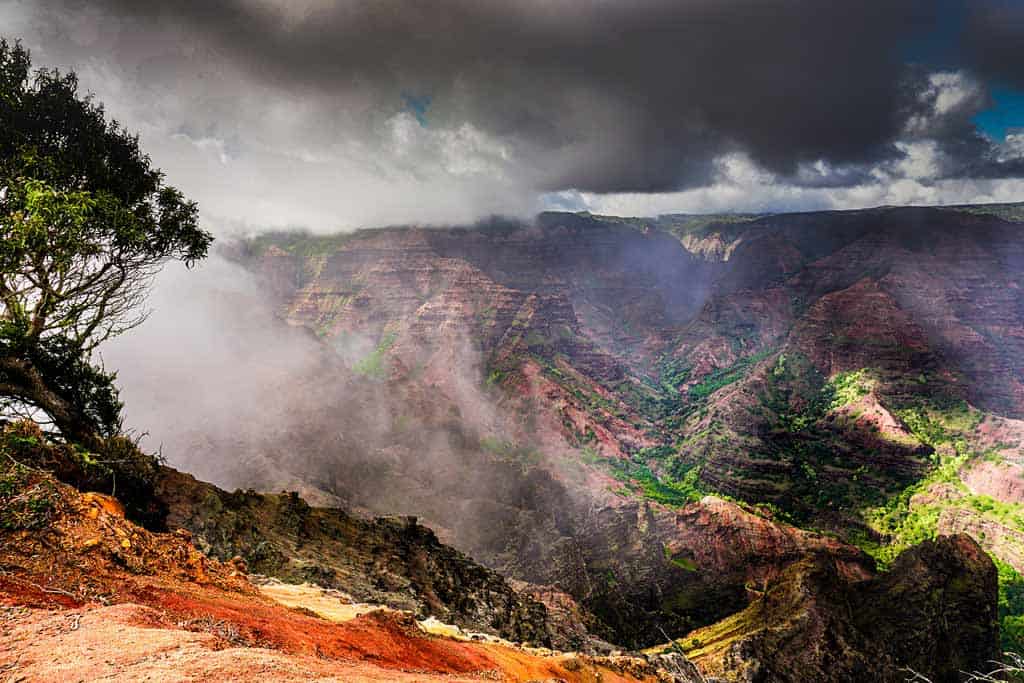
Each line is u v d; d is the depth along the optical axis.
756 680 80.19
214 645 9.59
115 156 30.80
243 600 16.42
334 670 10.09
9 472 14.79
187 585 15.54
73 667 8.08
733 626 101.81
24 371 27.14
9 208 25.23
